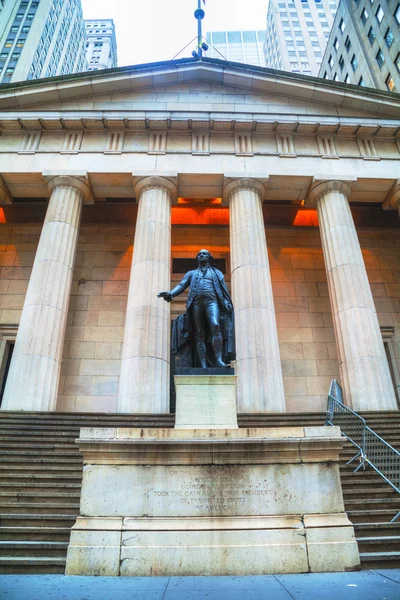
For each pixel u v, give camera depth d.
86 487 6.46
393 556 6.62
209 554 6.06
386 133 22.23
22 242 26.11
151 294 17.81
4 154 21.12
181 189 21.58
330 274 19.52
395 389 23.23
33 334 16.83
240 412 15.89
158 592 4.86
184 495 6.43
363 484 9.55
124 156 21.14
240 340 17.25
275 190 21.80
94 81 22.66
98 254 25.92
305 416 14.62
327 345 24.16
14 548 7.22
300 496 6.52
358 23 44.59
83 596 4.68
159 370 16.55
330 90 22.72
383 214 27.84
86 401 22.00
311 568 6.06
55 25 70.88
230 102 23.16
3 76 58.88
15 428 12.79
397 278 26.14
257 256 18.89
